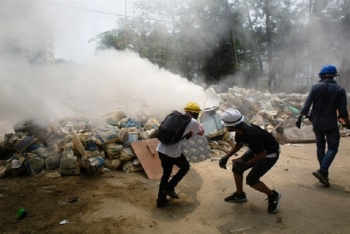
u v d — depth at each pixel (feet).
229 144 19.61
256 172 9.93
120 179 13.99
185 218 10.14
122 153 15.20
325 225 9.37
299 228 9.23
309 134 21.95
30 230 9.47
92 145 15.01
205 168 15.37
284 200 11.35
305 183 13.16
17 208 11.09
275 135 21.79
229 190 12.48
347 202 11.07
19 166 14.49
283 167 15.49
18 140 15.15
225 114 9.58
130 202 11.50
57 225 9.77
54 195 12.24
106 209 10.88
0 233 9.29
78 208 11.02
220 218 10.07
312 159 17.06
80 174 14.60
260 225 9.50
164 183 11.16
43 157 15.02
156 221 9.95
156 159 15.03
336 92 12.60
